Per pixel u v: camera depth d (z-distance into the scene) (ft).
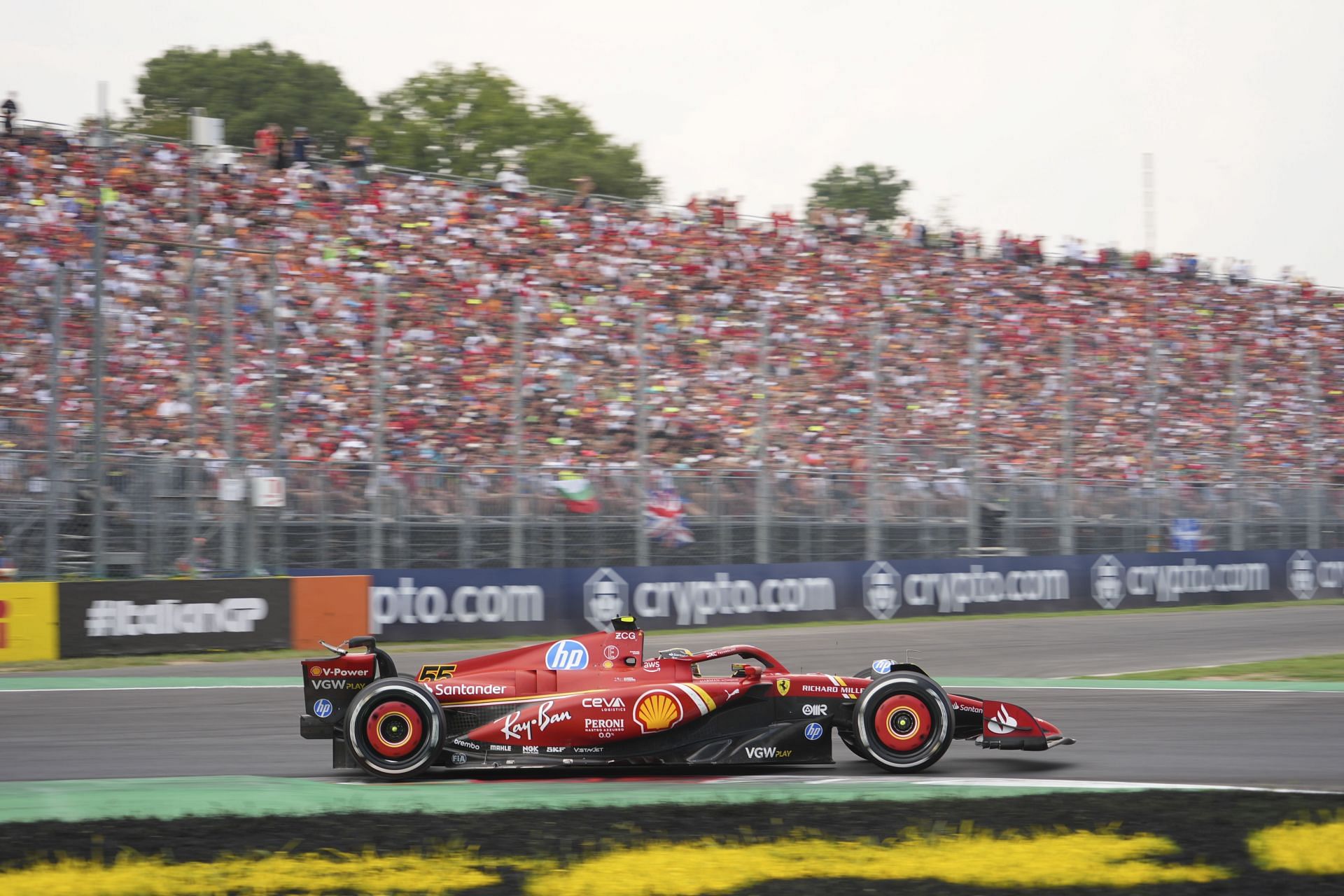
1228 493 300.40
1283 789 96.99
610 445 254.06
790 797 88.89
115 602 184.65
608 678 99.71
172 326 239.50
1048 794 90.22
